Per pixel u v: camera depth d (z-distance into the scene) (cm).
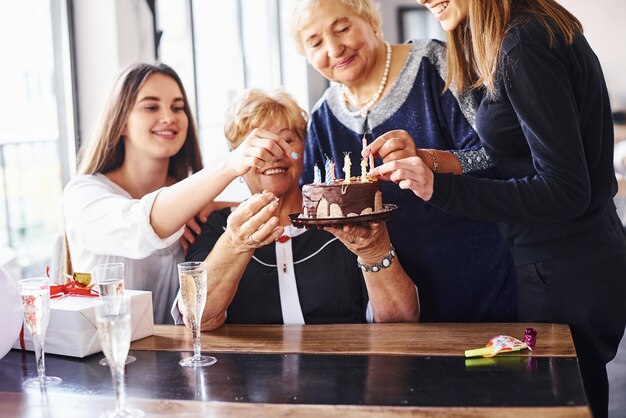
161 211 208
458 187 173
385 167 174
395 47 243
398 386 148
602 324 194
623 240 200
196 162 263
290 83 568
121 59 324
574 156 172
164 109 244
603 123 188
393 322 206
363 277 216
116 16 320
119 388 141
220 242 194
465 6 199
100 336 138
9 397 156
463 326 189
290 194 228
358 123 245
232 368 165
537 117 172
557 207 173
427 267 238
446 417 133
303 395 146
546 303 196
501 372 153
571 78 176
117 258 232
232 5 511
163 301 242
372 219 175
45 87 324
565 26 177
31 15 320
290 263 216
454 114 233
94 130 248
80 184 237
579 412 132
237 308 216
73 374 168
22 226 329
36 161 327
